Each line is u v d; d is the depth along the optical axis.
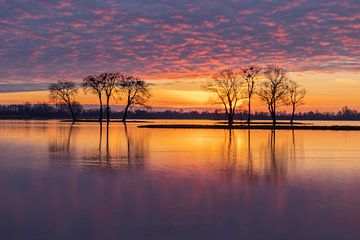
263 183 12.90
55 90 102.62
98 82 96.50
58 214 9.10
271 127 63.06
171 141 31.88
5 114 161.62
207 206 9.85
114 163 17.73
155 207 9.74
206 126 66.00
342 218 8.84
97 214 9.10
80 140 32.41
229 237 7.61
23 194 11.09
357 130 56.31
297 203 10.16
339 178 13.92
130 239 7.47
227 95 82.25
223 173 14.94
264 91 78.25
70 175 14.28
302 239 7.52
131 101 99.75
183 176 14.19
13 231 7.91
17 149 24.42
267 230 8.01
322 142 31.64
